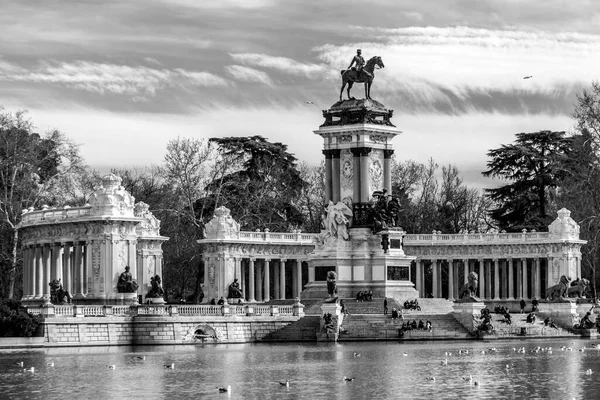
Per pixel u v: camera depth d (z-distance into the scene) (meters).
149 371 180.88
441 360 195.50
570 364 190.38
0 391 160.38
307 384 166.12
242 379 171.62
